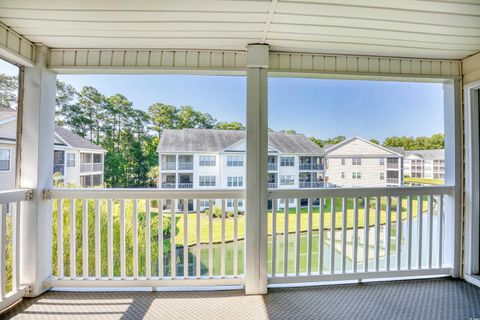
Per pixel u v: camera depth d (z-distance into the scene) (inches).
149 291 98.8
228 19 78.5
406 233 110.5
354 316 83.4
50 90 99.7
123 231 99.3
